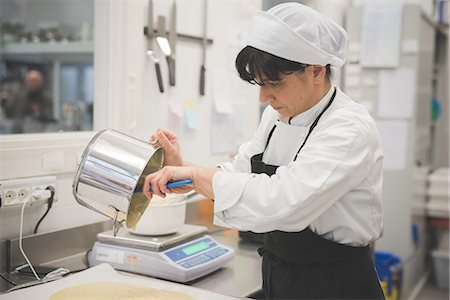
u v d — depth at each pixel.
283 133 1.44
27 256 1.67
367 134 1.25
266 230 1.21
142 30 2.06
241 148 1.70
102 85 2.00
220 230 2.29
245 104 2.76
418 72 3.65
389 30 3.63
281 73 1.22
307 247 1.37
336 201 1.27
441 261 4.22
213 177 1.25
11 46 3.60
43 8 3.69
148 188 1.28
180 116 2.29
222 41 2.54
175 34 2.19
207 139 2.50
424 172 4.12
